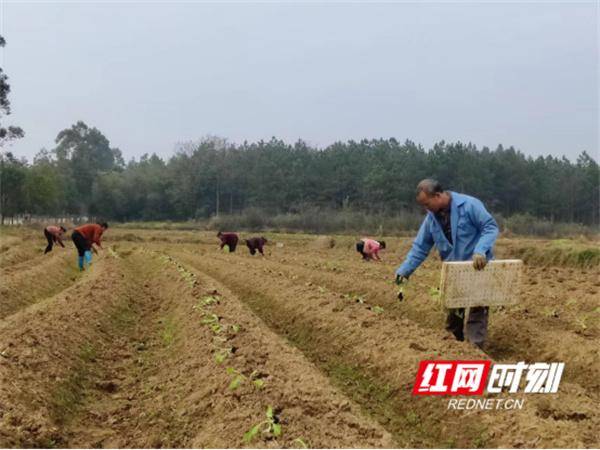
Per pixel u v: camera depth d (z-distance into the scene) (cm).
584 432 499
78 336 876
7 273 1717
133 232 5012
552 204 5916
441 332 813
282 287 1334
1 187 5606
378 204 5725
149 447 556
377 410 666
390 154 6550
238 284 1580
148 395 702
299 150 7288
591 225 5706
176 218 7400
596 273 1794
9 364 670
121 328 1063
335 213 5303
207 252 2858
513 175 5862
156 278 1678
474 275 686
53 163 8256
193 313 990
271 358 719
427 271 1775
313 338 973
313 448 470
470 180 5603
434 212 726
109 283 1334
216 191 6981
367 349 813
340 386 750
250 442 480
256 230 5169
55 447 555
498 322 931
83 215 7825
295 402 565
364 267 1842
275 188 6512
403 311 1148
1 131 4797
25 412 578
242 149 7394
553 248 2194
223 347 768
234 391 589
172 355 855
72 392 696
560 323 933
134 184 7544
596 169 6159
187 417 600
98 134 11119
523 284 1402
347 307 1031
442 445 566
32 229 4941
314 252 3008
